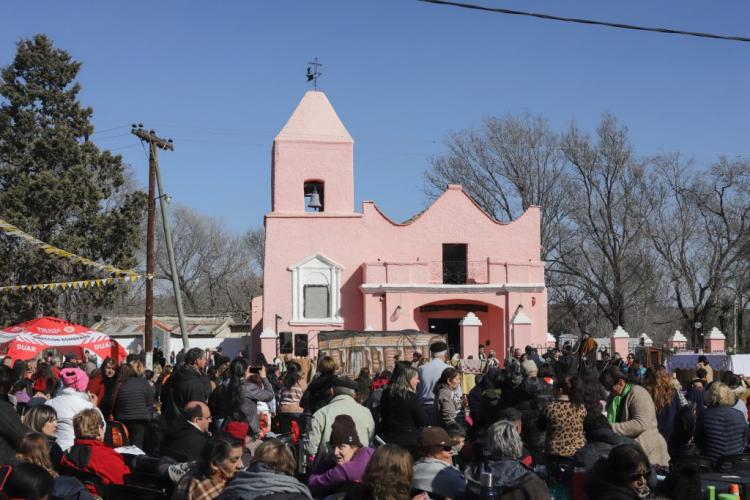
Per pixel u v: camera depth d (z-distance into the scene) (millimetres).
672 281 52531
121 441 10609
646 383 11625
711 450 10062
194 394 11750
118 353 23359
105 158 47562
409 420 10367
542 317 39594
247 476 6555
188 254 75688
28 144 45656
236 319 74625
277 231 39906
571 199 51844
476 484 7215
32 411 8977
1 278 45000
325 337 29391
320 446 9758
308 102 41406
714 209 50781
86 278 46000
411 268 39281
